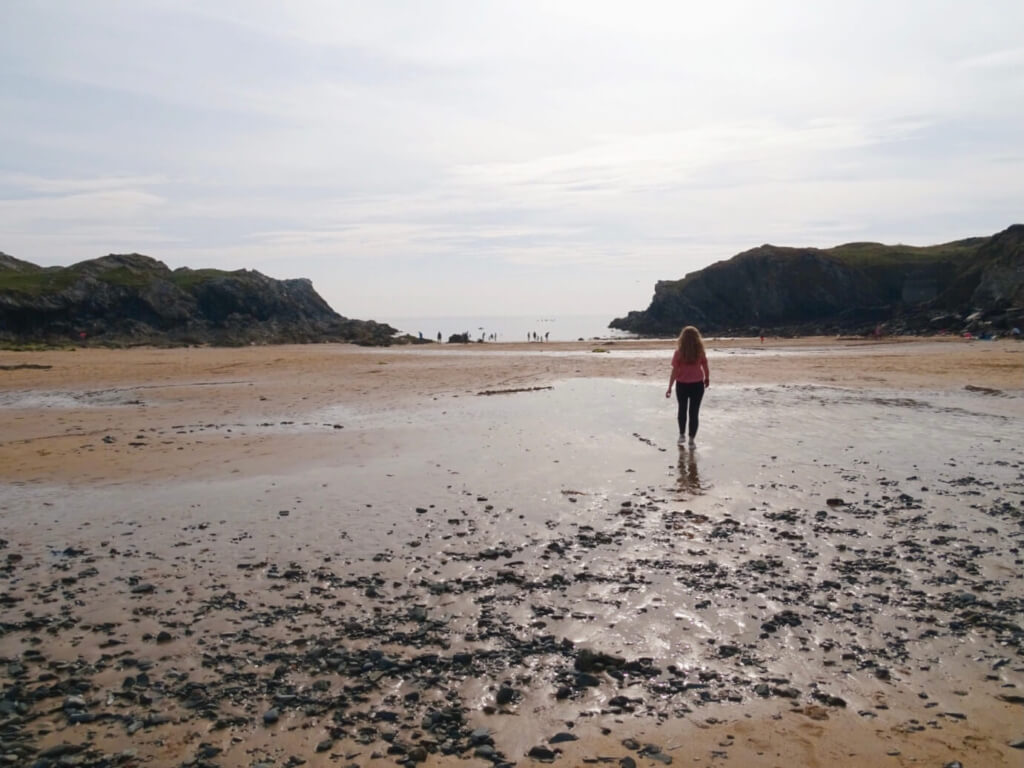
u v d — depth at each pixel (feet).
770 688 16.69
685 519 31.01
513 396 82.99
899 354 158.30
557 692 16.74
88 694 17.04
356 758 14.24
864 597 21.94
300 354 212.64
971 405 69.36
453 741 14.83
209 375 125.18
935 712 15.51
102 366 149.28
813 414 63.98
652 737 14.79
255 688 17.20
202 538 29.68
